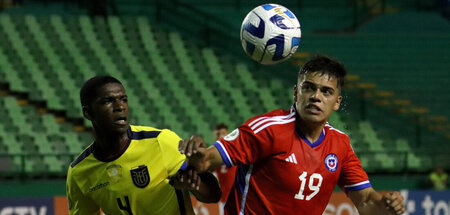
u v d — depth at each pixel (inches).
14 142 2021.4
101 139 626.8
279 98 2596.0
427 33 3198.8
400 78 2847.0
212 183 594.6
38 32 2578.7
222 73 2657.5
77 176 645.3
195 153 521.3
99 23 2738.7
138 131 642.8
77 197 659.4
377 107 2642.7
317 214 596.7
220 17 3102.9
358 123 2519.7
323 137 586.6
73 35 2630.4
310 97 561.9
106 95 606.2
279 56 670.5
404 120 2600.9
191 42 2822.3
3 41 2472.9
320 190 586.2
